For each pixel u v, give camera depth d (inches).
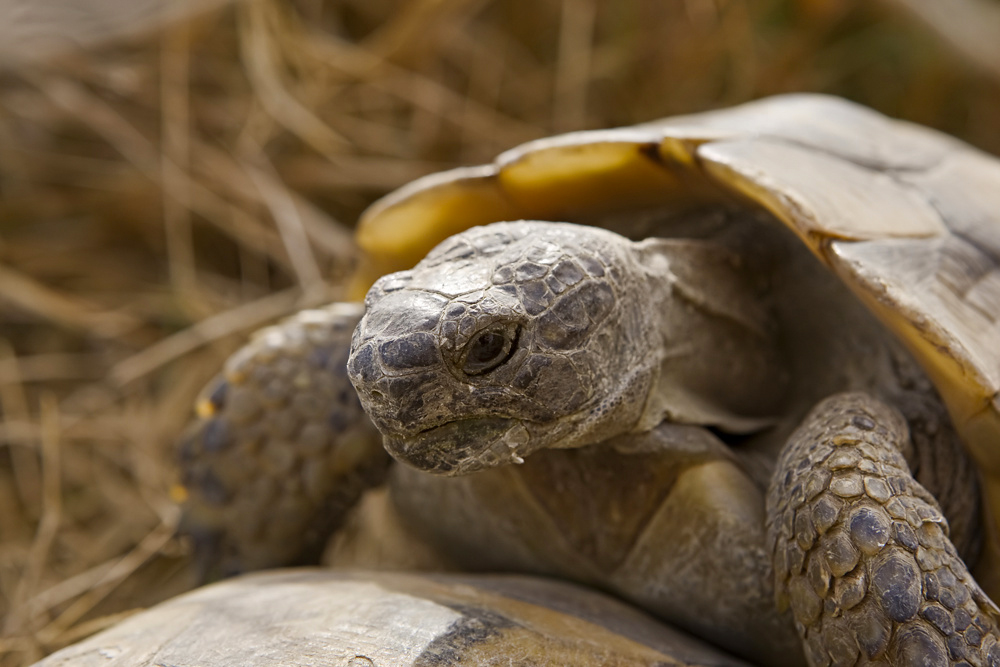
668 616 15.6
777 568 14.9
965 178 16.6
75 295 26.7
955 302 15.2
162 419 23.2
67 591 18.3
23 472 22.8
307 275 24.7
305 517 16.7
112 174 27.8
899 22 32.1
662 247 15.6
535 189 16.0
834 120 17.0
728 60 32.3
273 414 16.5
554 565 15.9
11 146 27.9
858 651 14.5
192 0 27.5
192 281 26.4
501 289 14.7
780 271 16.2
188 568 19.5
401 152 29.1
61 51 26.9
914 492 14.8
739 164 15.4
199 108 28.1
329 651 14.7
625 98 32.1
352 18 31.3
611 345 15.0
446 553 16.6
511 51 31.8
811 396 16.0
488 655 14.7
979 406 14.9
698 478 15.3
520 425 14.8
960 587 14.5
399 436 14.7
